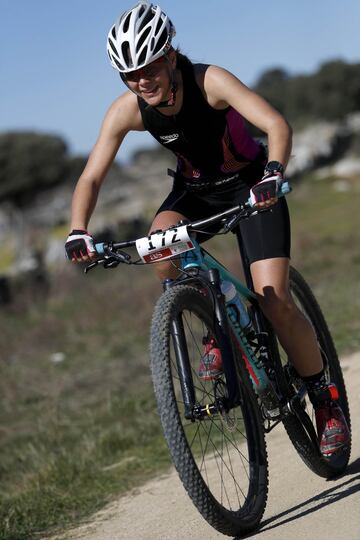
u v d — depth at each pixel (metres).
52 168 86.44
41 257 35.06
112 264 5.57
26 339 18.98
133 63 5.37
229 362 5.36
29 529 7.18
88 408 12.36
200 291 5.50
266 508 6.00
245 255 6.14
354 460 6.58
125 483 8.20
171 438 4.89
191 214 6.25
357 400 8.43
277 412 5.90
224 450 7.95
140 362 15.25
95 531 6.79
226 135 5.89
